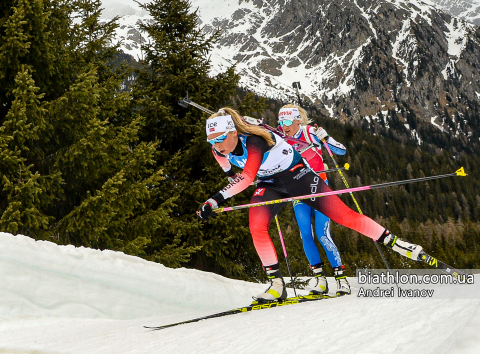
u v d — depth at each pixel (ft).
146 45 41.91
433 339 4.87
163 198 36.40
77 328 13.10
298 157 11.80
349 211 11.02
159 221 31.81
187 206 37.47
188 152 37.96
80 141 27.61
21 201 25.44
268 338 6.94
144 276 18.19
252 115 41.50
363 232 10.88
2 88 29.22
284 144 11.44
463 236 179.73
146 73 41.65
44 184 26.84
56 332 12.53
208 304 19.33
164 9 43.60
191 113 39.60
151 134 39.50
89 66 34.96
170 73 41.39
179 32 43.86
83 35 37.42
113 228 29.91
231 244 37.60
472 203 278.67
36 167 29.73
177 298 18.56
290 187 11.55
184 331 9.19
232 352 6.48
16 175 26.17
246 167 10.50
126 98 34.09
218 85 41.57
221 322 9.55
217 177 37.14
